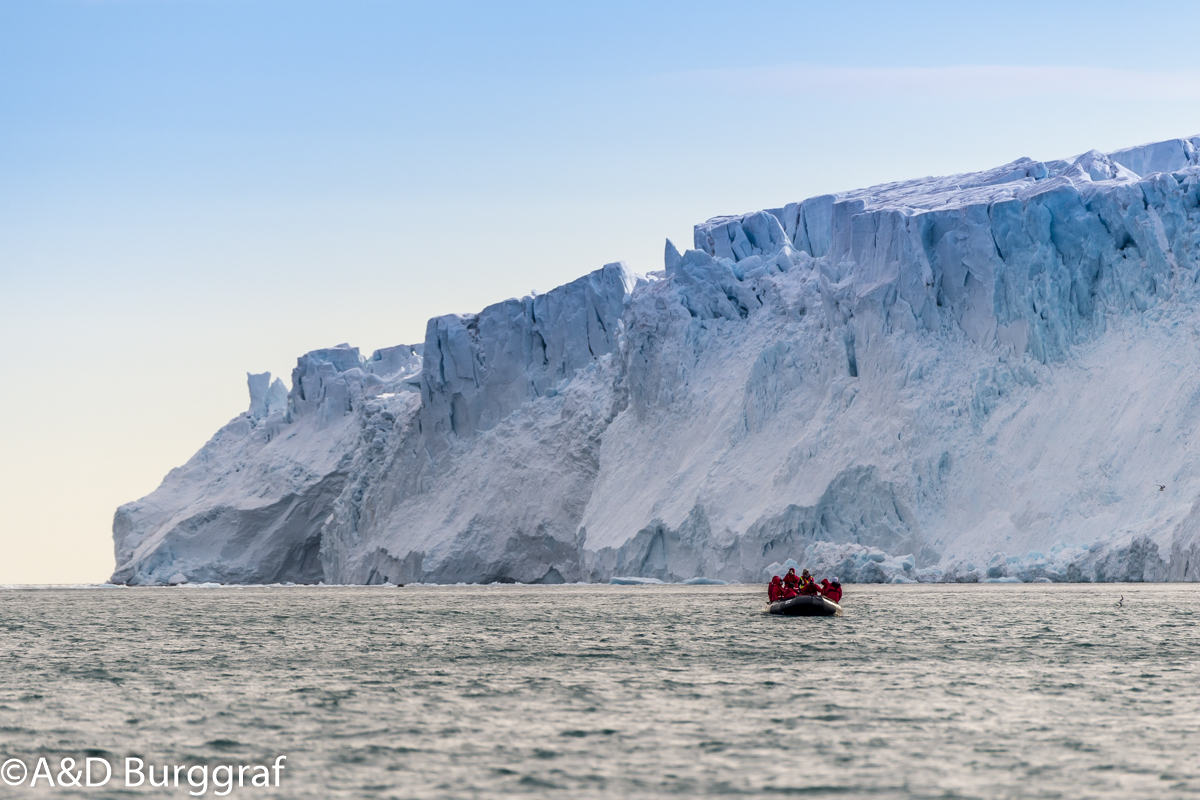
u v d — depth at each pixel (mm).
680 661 196750
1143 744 125062
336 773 115375
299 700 157625
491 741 128875
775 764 117312
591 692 162125
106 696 163750
